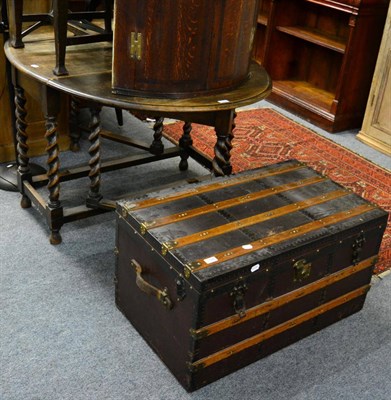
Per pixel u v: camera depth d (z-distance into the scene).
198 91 2.15
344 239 2.03
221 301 1.76
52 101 2.29
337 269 2.10
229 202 2.09
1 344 2.01
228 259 1.77
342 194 2.23
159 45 2.02
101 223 2.78
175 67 2.07
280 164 2.42
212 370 1.90
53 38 2.67
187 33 2.02
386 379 2.01
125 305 2.15
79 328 2.12
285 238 1.91
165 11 1.96
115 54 2.05
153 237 1.84
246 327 1.90
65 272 2.41
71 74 2.25
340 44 4.12
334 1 3.91
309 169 2.40
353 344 2.16
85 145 3.49
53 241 2.57
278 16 4.48
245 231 1.93
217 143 2.31
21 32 2.46
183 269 1.72
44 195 2.89
